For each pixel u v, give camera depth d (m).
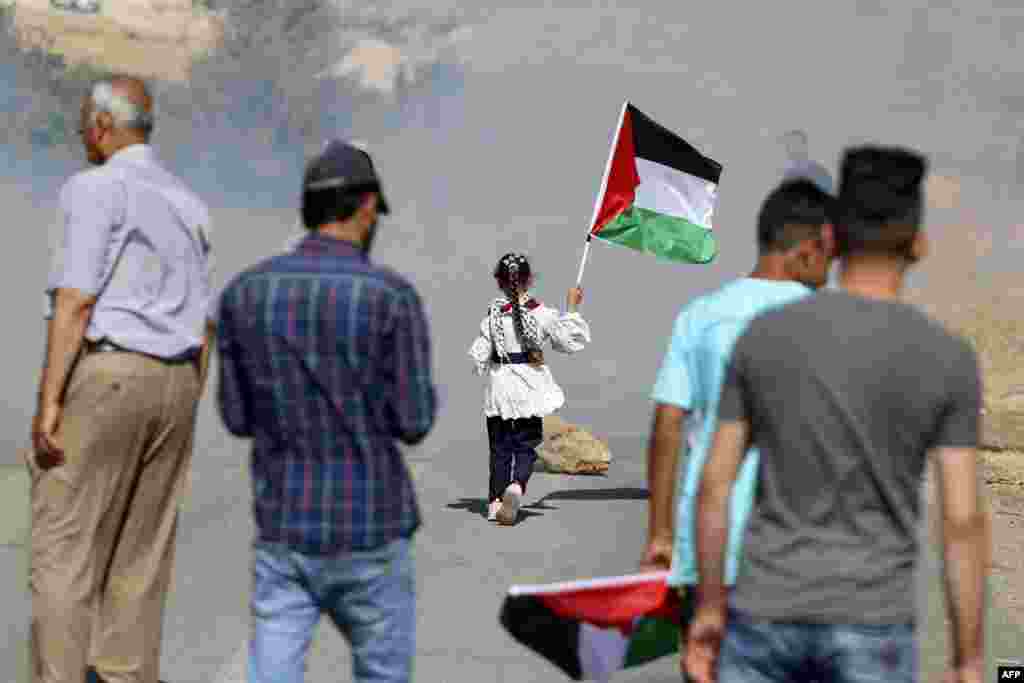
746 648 8.93
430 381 10.75
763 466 9.02
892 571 8.72
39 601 12.81
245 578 20.33
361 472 10.64
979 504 8.77
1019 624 18.84
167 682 15.66
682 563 11.16
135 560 13.62
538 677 16.22
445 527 24.45
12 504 23.92
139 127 13.20
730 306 11.15
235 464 29.67
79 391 12.79
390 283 10.70
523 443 24.98
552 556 22.53
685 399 11.28
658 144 26.66
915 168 9.12
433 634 17.91
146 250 12.95
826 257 11.20
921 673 16.16
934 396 8.73
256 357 10.66
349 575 10.68
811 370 8.79
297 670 10.89
